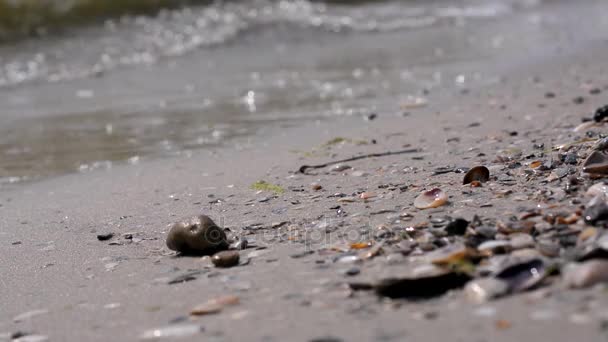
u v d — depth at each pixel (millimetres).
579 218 7141
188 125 16547
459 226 7184
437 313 5434
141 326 6191
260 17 30891
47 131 17078
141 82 22672
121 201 10781
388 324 5398
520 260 5992
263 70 23328
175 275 7312
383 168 10820
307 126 15344
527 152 10734
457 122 13984
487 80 18812
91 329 6312
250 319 5930
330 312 5809
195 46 27531
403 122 14609
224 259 7383
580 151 9789
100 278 7562
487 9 33062
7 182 13008
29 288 7570
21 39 28516
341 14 31781
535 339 4762
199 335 5793
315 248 7543
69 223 9898
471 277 5945
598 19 29203
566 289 5426
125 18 30859
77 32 29250
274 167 11812
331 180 10500
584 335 4680
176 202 10352
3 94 22203
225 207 9734
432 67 21625
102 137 16078
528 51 22922
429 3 34688
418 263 6602
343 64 23375
